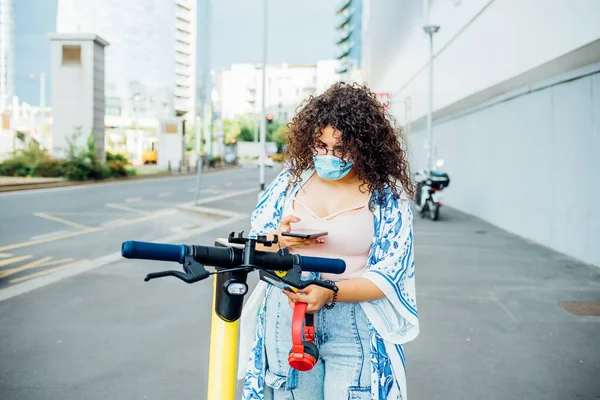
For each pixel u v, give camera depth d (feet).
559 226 31.12
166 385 12.29
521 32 32.73
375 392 5.93
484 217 46.65
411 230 6.24
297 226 6.28
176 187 86.33
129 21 270.46
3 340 15.07
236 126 353.51
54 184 83.51
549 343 15.43
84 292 20.47
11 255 28.53
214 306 6.09
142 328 16.31
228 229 39.06
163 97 261.24
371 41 166.91
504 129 41.39
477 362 13.97
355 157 6.14
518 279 23.71
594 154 27.02
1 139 131.54
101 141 115.03
